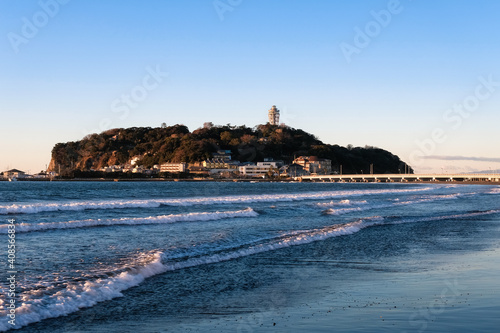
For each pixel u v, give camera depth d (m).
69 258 18.88
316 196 76.12
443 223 37.06
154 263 17.89
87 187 133.12
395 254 22.39
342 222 35.97
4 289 13.71
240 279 16.78
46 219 33.59
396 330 11.15
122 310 12.77
